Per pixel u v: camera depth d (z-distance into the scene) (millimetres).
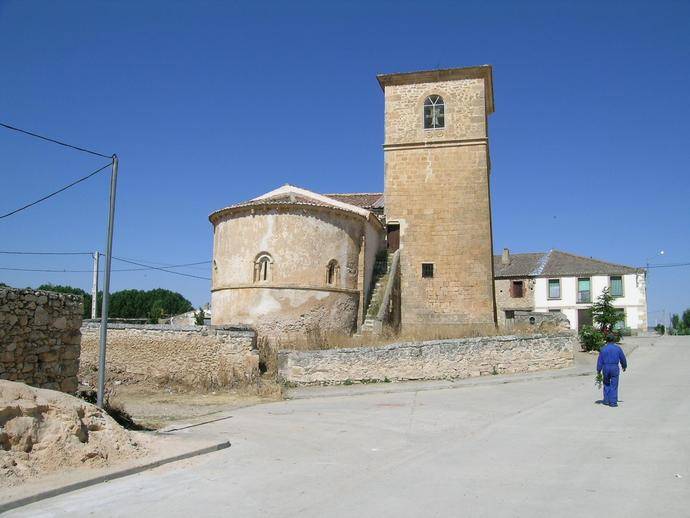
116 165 12594
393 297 28609
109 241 12312
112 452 9500
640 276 47156
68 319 13109
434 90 31312
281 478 8523
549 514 6398
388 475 8445
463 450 10008
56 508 7176
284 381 20797
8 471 8031
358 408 15914
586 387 17594
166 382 21922
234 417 15133
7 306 11516
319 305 25469
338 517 6555
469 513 6520
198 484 8250
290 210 25625
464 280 29453
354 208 28125
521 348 21266
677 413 12898
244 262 25734
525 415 13445
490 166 33375
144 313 66125
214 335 22156
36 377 12109
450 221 30094
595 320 28016
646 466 8406
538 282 50062
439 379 20406
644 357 25688
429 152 30875
